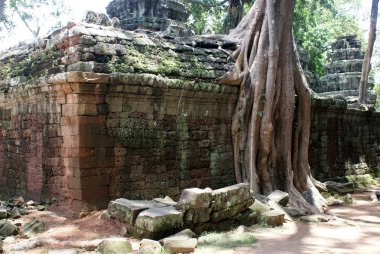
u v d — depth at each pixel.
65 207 8.35
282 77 10.84
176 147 9.56
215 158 10.34
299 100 11.50
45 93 8.87
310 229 7.89
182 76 9.62
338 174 14.70
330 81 24.06
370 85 24.70
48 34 9.58
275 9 10.91
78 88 7.94
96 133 8.25
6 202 9.25
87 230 7.07
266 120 10.33
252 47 10.87
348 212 10.08
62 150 8.55
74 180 8.16
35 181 9.57
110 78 8.14
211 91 9.98
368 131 16.86
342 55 24.56
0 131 11.26
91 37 8.41
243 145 10.58
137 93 8.68
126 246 5.94
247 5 20.52
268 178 10.45
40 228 7.18
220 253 6.00
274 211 8.27
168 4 16.86
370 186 15.34
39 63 9.52
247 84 10.54
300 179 11.21
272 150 10.64
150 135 9.07
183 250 5.95
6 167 10.95
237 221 7.78
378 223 8.72
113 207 7.30
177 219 6.71
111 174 8.45
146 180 8.96
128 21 16.27
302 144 11.44
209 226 7.29
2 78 10.96
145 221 6.55
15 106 10.52
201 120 10.09
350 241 7.00
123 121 8.63
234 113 10.67
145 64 9.05
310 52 24.61
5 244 6.39
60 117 8.57
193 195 7.01
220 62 10.77
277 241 6.84
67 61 8.45
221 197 7.41
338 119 14.83
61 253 5.58
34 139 9.64
